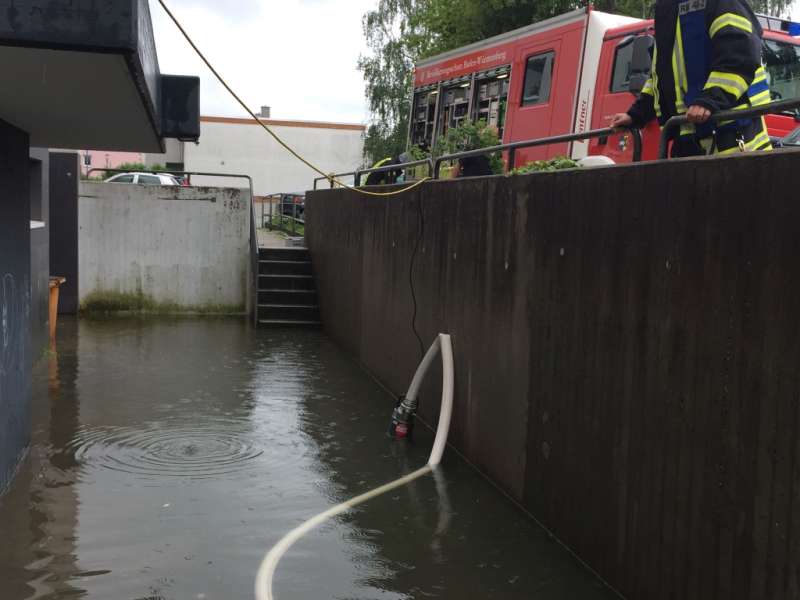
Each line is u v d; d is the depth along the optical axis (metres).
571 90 10.71
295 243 18.42
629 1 23.28
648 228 4.00
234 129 50.12
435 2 27.14
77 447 6.75
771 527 3.05
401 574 4.48
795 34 9.66
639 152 4.81
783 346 3.02
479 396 6.40
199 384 9.36
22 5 3.10
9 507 5.36
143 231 15.50
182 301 15.73
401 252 8.89
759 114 3.56
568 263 4.88
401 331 8.84
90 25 3.16
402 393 8.72
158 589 4.22
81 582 4.29
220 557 4.64
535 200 5.38
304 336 13.44
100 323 14.10
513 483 5.69
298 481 6.04
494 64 12.64
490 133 10.78
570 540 4.80
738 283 3.30
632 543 4.08
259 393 8.99
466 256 6.77
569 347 4.85
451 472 6.37
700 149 4.34
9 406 5.84
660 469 3.84
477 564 4.62
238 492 5.76
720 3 4.02
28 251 6.58
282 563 4.58
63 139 6.71
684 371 3.67
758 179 3.19
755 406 3.17
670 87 4.35
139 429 7.34
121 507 5.40
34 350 10.40
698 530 3.52
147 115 4.82
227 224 15.73
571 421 4.81
